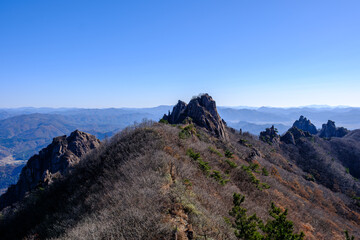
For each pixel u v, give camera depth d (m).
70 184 33.09
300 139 156.38
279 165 95.44
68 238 13.26
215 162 35.91
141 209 12.89
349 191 99.25
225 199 21.67
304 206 42.06
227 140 87.62
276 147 137.00
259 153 91.69
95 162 35.09
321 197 66.06
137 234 10.98
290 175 77.12
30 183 68.00
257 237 13.41
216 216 15.27
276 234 12.88
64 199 28.64
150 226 11.47
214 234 12.64
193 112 91.56
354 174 140.88
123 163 25.88
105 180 23.95
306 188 68.19
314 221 33.91
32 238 21.33
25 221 28.84
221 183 25.70
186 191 16.62
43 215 27.36
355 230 44.50
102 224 12.49
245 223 14.38
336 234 32.78
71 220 18.20
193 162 27.11
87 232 12.21
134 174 19.59
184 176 20.36
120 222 11.95
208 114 91.31
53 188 36.12
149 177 17.28
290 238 12.47
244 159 64.44
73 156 72.62
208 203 17.42
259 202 28.77
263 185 37.97
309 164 125.81
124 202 14.34
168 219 12.42
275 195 37.12
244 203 23.89
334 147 165.12
